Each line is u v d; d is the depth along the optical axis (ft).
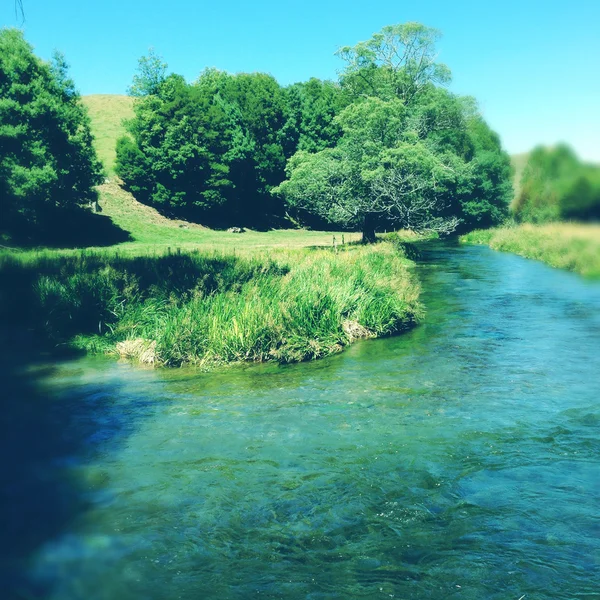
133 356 38.14
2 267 57.47
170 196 174.50
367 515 17.20
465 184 156.15
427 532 16.22
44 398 29.19
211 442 23.03
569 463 20.72
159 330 39.24
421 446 22.39
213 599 13.39
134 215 159.63
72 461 21.25
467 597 13.37
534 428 24.27
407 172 109.60
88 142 128.98
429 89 144.97
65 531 16.35
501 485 19.03
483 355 37.70
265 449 22.26
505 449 22.04
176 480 19.63
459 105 149.28
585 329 45.11
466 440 22.99
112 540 15.92
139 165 174.81
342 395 29.40
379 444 22.63
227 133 188.03
